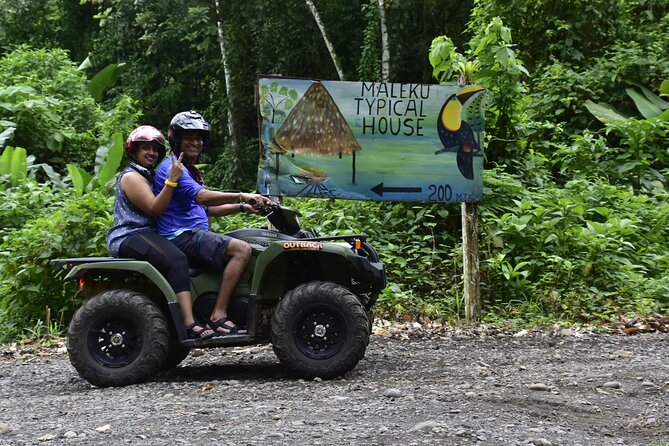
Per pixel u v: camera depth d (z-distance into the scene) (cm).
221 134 2627
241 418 477
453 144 888
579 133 1489
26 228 985
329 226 1039
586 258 1005
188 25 2441
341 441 423
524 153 1207
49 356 800
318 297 607
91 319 612
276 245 610
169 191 612
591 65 1614
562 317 922
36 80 1792
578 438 441
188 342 611
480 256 1005
